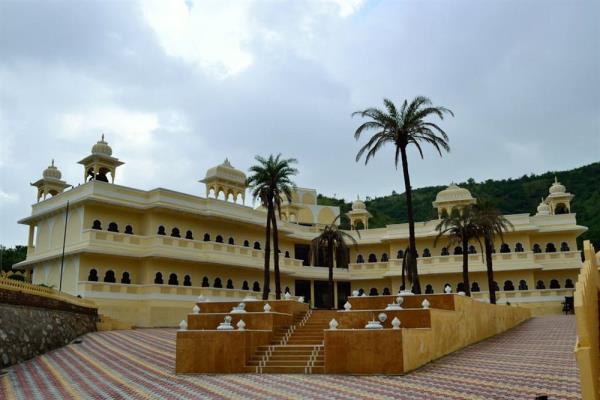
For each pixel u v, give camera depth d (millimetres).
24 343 29906
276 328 27891
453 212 62969
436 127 34781
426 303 25531
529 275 63438
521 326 40781
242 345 23547
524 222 65250
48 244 54250
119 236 49906
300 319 31031
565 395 14266
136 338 37438
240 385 19344
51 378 22922
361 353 21094
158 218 53312
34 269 55312
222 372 23344
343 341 21469
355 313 25312
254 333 24922
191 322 28859
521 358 23000
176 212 53844
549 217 66062
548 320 45000
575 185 107938
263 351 24797
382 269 70938
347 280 71812
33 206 57281
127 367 25828
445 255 67875
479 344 29922
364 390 16969
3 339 27719
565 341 28625
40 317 32719
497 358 23531
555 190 71875
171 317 49750
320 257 73312
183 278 54000
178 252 52250
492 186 122125
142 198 53156
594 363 11070
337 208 82875
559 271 64500
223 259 56344
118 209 51812
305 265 73250
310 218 79438
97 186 49312
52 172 58719
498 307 36906
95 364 27188
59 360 29375
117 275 50156
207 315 28688
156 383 20688
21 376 23953
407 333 21156
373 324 21609
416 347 21891
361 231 74000
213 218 56906
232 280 59781
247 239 63375
